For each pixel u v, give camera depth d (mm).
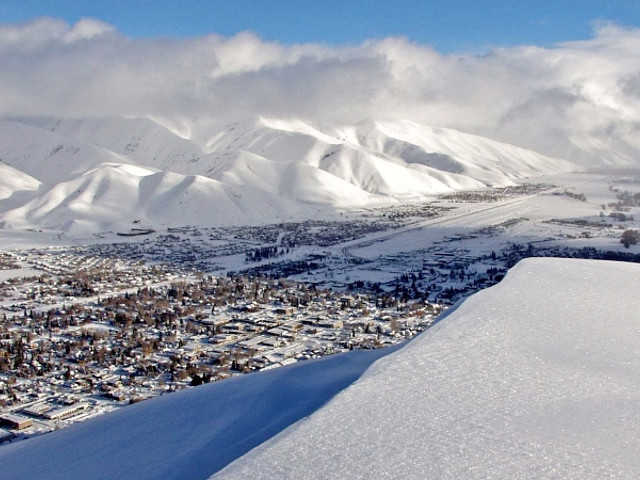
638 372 27531
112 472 25938
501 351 28828
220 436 26859
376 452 19531
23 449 33375
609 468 19234
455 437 20672
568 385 25594
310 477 18141
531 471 18734
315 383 30500
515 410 23000
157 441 28359
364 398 23562
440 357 27781
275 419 27047
